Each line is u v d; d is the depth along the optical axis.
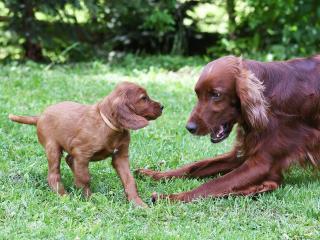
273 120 5.44
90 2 12.29
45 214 4.73
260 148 5.43
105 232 4.47
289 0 12.80
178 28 14.23
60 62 12.97
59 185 5.23
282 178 5.56
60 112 5.16
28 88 9.57
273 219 4.89
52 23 12.75
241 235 4.50
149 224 4.69
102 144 4.96
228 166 6.02
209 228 4.62
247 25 13.93
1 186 5.34
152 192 5.44
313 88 5.61
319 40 12.99
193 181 5.82
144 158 6.42
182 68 12.46
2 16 12.46
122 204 5.05
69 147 5.07
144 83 10.66
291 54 12.98
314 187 5.59
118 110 4.89
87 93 9.42
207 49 13.88
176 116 8.32
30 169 5.81
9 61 12.55
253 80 5.27
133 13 13.67
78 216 4.75
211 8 13.83
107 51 13.66
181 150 6.79
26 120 5.51
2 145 6.50
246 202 5.20
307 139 5.55
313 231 4.66
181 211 4.95
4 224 4.57
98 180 5.67
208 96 5.31
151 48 14.37
